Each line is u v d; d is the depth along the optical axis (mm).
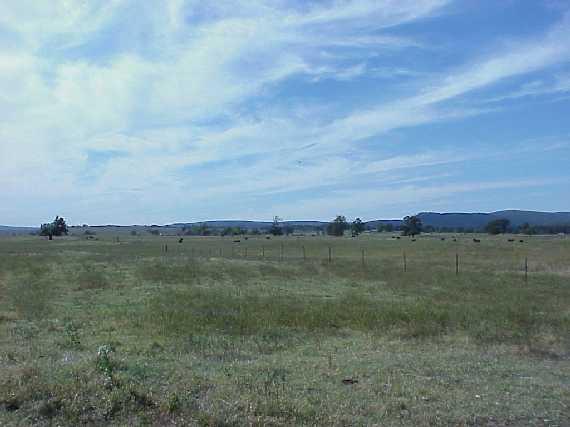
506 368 9312
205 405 6664
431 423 6398
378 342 12000
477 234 133875
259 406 6629
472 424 6449
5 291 21672
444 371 9000
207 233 145875
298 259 43125
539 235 116812
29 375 7422
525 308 17297
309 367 9164
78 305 17844
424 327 13617
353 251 56500
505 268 34594
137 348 10875
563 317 15570
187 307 17078
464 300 19594
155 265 34125
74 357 9578
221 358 10078
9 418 6207
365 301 18797
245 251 55969
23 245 71938
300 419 6355
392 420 6461
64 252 52250
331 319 14828
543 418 6637
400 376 8570
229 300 18859
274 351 10992
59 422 6168
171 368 8688
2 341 11625
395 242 78812
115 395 6684
